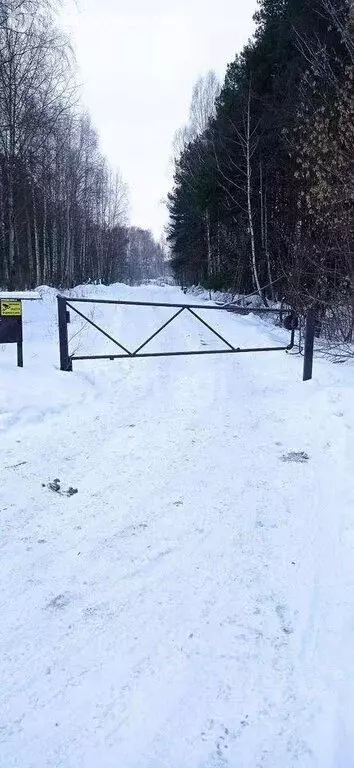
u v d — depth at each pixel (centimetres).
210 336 1208
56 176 2819
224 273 2778
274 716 213
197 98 4066
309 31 1612
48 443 511
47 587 294
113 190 5384
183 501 394
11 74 1628
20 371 682
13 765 192
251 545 334
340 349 940
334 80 1337
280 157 1867
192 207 3475
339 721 207
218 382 754
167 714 215
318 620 266
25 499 397
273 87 1908
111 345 1027
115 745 201
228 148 2256
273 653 246
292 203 1484
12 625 265
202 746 201
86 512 379
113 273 5584
